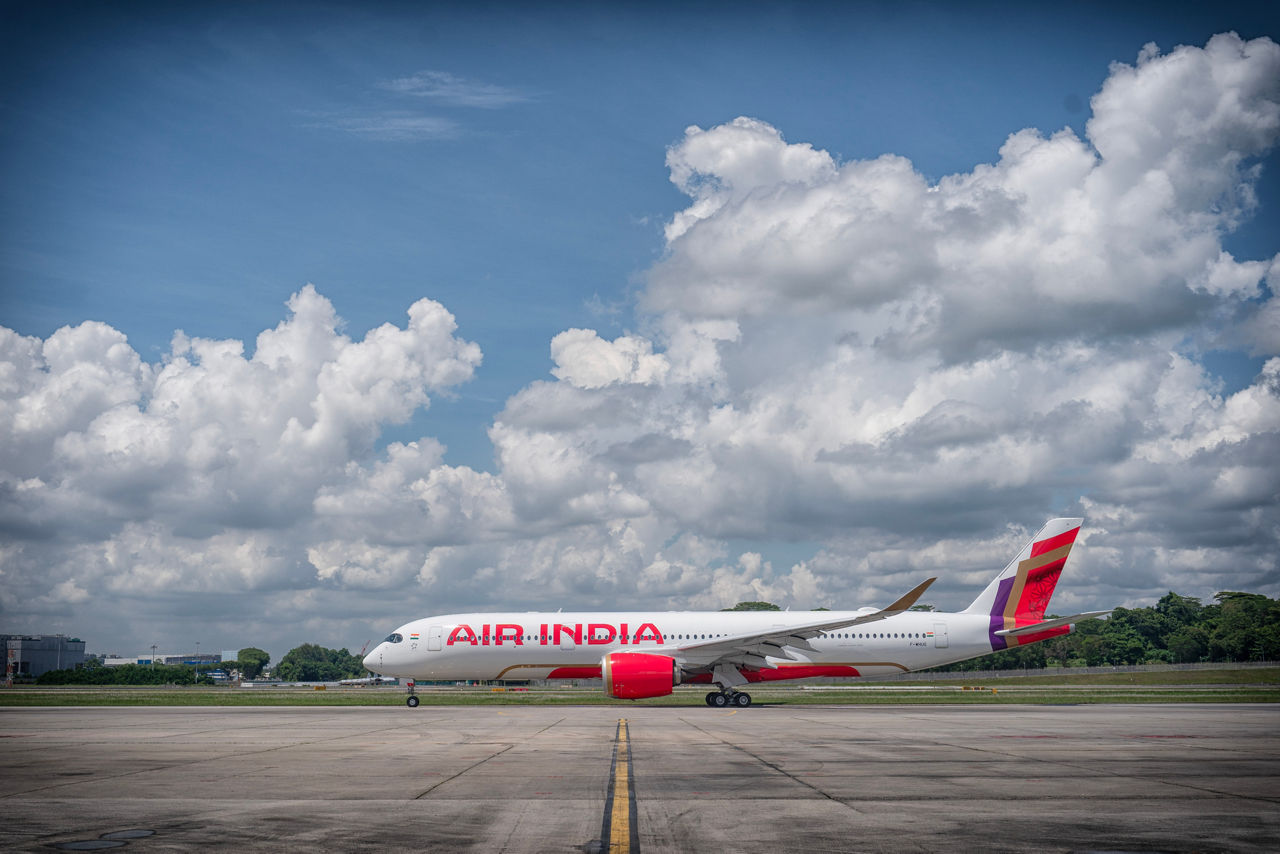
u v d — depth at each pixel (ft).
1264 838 30.09
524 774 47.37
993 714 107.55
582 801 38.09
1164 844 29.12
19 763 53.47
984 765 51.26
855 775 46.70
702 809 36.04
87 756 57.88
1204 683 276.62
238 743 68.13
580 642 140.15
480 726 88.17
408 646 140.87
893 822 33.09
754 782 44.04
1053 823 32.89
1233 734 74.59
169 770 49.57
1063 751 59.62
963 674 325.01
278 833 30.94
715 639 140.15
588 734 76.64
